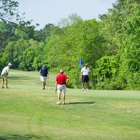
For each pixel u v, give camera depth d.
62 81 26.55
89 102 27.14
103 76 67.56
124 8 80.31
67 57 78.44
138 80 59.38
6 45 173.50
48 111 25.16
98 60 67.88
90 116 24.06
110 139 17.97
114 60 66.06
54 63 96.56
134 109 25.58
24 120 22.02
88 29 74.50
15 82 80.19
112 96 29.28
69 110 25.41
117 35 72.81
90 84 69.25
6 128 19.19
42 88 35.84
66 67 78.38
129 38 59.50
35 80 86.12
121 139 18.16
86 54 69.81
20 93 30.08
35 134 17.97
